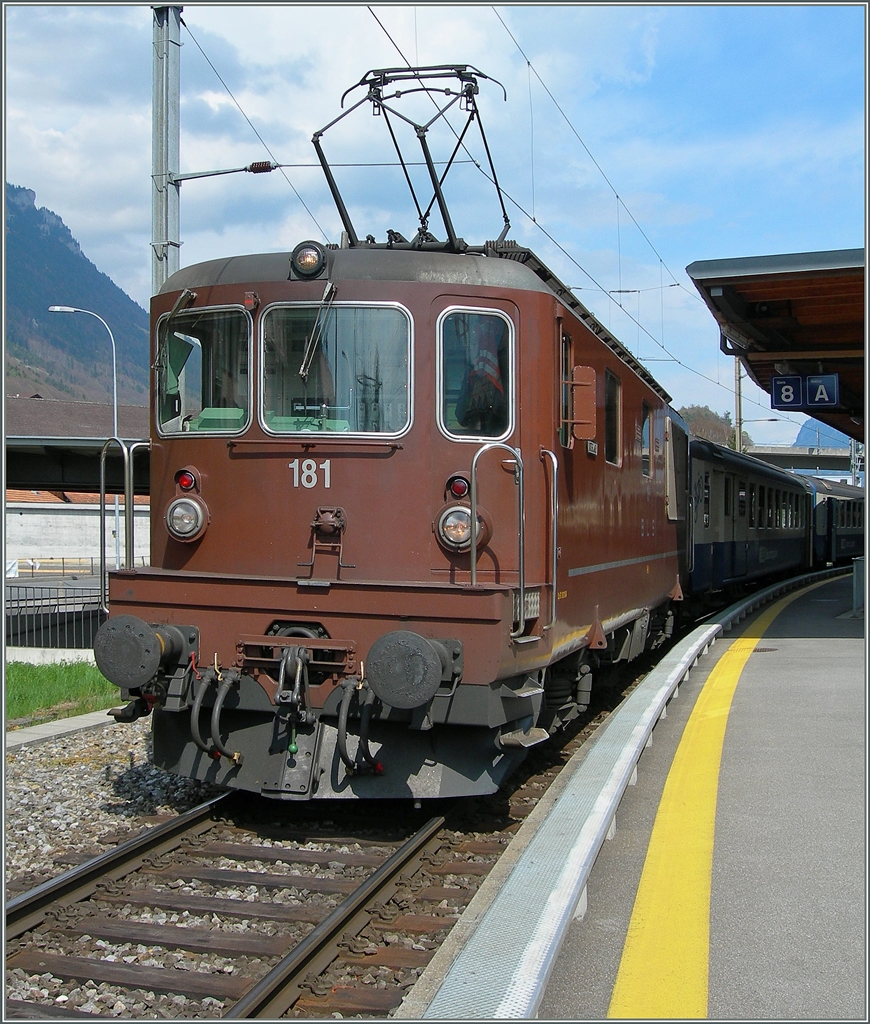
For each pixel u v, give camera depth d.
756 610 19.12
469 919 4.65
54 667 15.04
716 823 5.87
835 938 4.30
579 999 3.79
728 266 12.12
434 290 6.25
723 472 19.45
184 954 4.46
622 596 9.46
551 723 7.89
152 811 6.76
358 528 6.21
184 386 6.73
